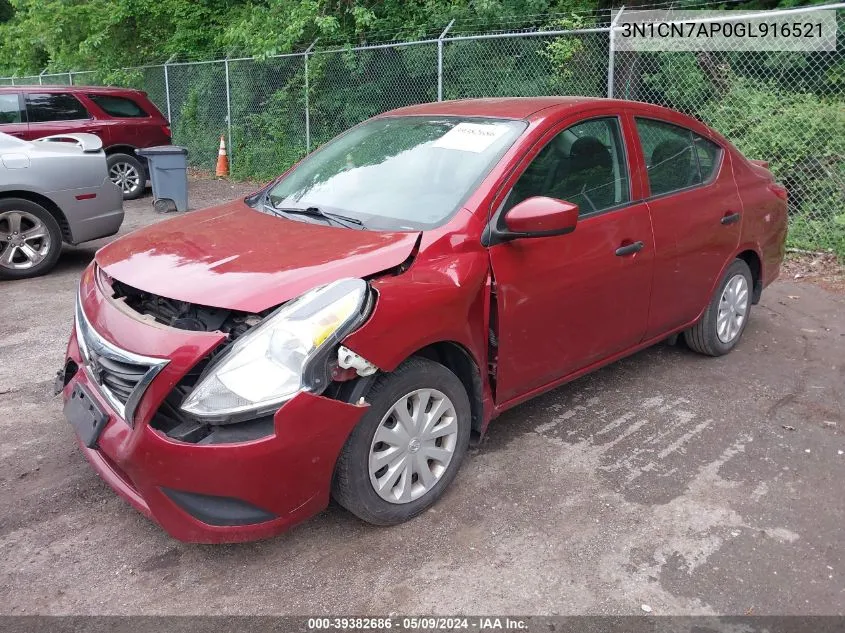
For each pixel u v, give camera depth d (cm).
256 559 290
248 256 303
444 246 311
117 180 1187
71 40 1791
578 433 391
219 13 1551
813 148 777
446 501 328
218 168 1405
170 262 306
